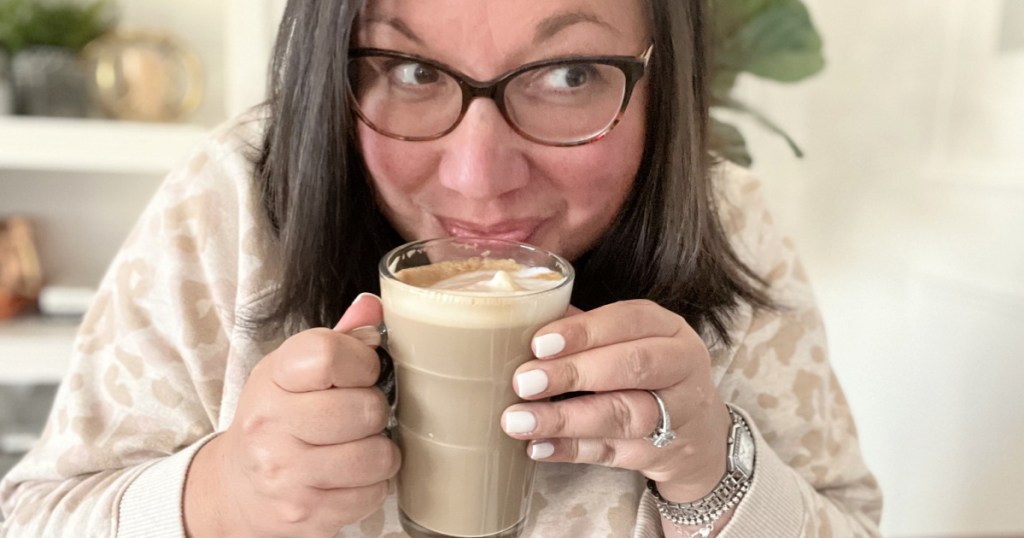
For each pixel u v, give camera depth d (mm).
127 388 750
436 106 647
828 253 1759
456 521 571
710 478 642
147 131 1612
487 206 651
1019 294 1301
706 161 791
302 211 690
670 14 676
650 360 531
